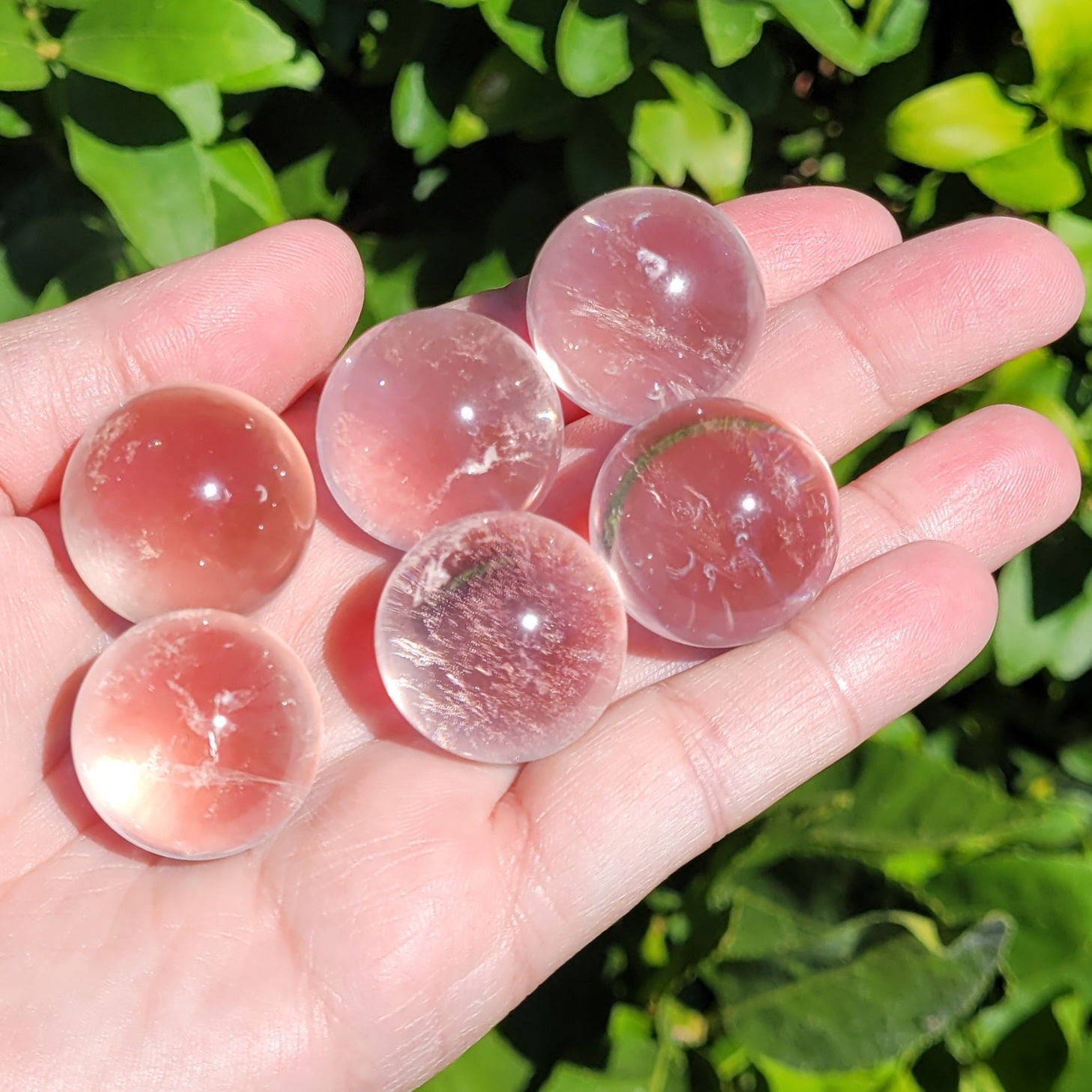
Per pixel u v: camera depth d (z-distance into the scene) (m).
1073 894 0.20
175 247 0.21
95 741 0.19
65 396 0.20
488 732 0.19
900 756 0.21
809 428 0.22
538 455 0.20
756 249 0.22
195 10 0.20
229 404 0.20
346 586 0.21
